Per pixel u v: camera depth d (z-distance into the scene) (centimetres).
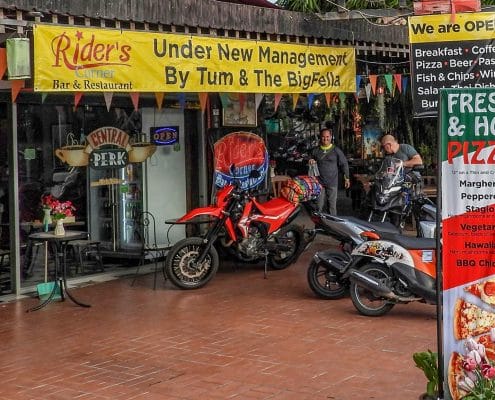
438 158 470
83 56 749
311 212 1016
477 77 879
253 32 920
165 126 1148
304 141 1554
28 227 990
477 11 878
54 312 879
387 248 809
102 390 607
